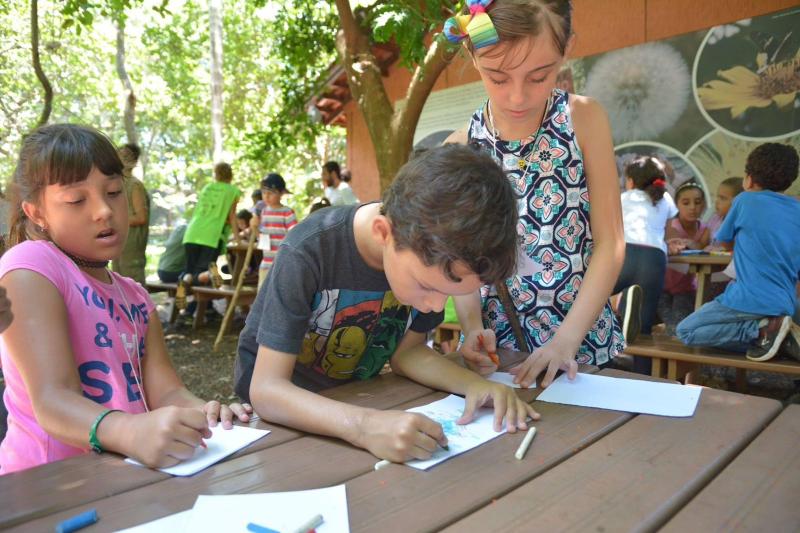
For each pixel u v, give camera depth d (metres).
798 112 4.95
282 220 5.88
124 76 9.07
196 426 1.05
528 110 1.57
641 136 5.79
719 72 5.31
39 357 1.20
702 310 3.30
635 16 5.74
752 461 1.02
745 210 3.27
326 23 5.50
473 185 1.03
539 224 1.76
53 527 0.82
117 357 1.43
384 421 1.08
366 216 1.37
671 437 1.14
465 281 1.07
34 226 1.45
